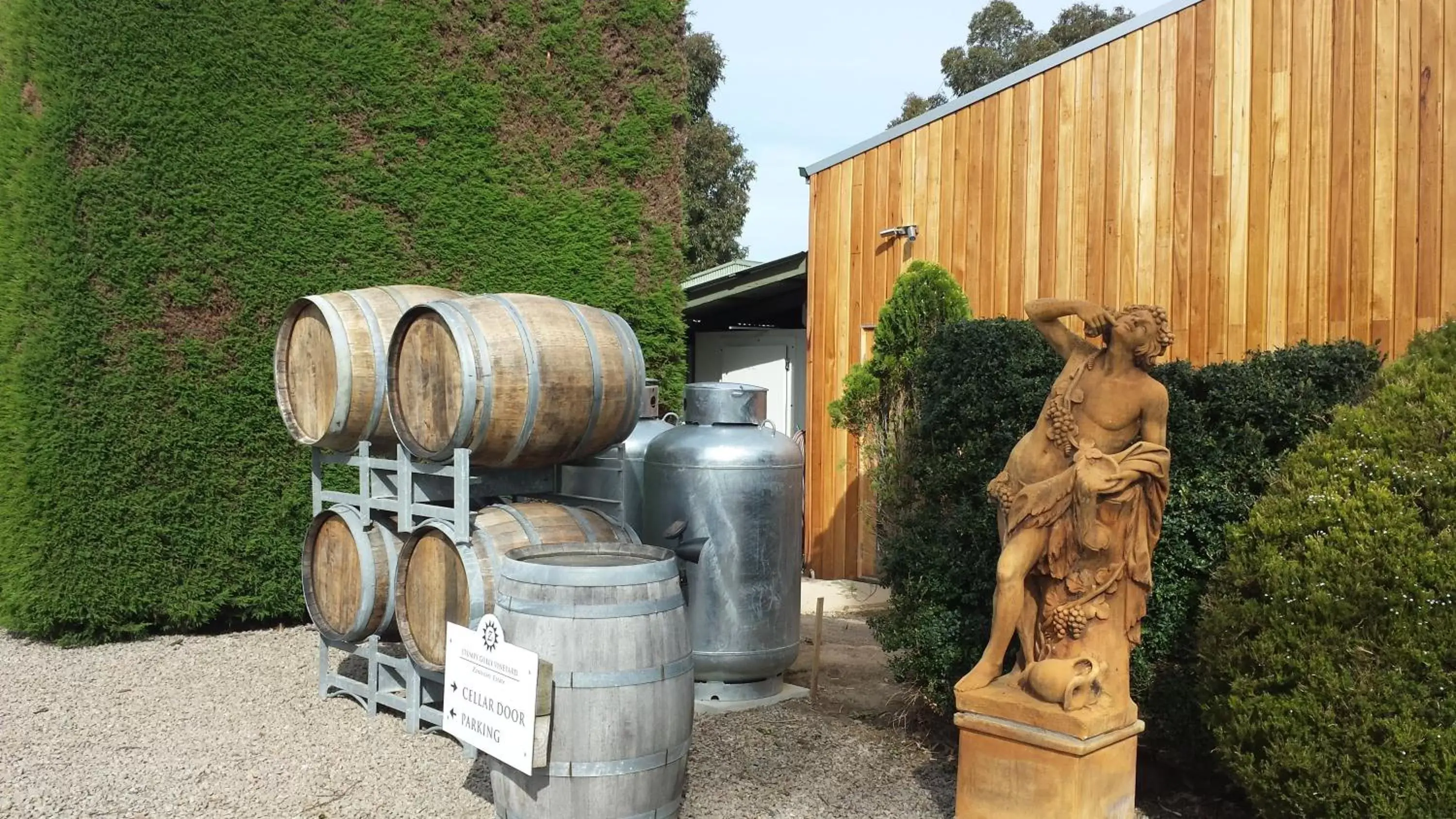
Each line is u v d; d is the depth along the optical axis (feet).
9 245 24.06
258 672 21.77
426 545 17.56
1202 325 24.13
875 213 31.53
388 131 27.09
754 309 45.11
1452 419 11.71
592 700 12.91
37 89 23.76
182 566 24.59
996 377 16.31
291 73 25.82
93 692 20.15
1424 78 21.03
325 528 19.97
